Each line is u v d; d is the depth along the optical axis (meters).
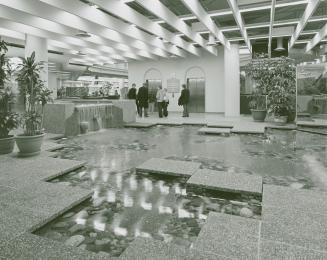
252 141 8.02
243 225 2.79
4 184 3.91
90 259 2.24
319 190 3.93
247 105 18.17
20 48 17.08
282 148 6.94
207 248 2.39
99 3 8.48
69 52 17.91
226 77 17.11
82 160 5.71
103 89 23.17
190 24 13.96
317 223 2.82
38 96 6.20
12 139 6.07
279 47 17.53
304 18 10.84
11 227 2.72
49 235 2.74
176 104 21.27
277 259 2.23
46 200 3.36
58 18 10.17
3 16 9.62
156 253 2.32
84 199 3.52
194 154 6.29
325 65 9.75
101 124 10.78
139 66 22.70
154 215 3.18
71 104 8.98
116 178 4.54
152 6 9.23
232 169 5.04
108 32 13.26
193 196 3.77
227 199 3.68
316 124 10.07
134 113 12.48
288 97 11.73
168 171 4.58
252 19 13.17
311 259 2.23
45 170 4.61
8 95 6.01
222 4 10.87
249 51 18.08
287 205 3.26
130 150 6.75
